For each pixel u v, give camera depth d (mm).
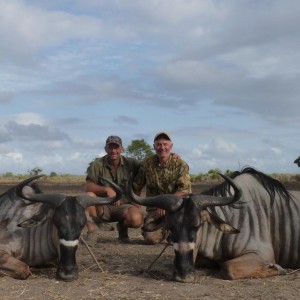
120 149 4207
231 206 3020
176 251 2822
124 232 4426
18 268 2934
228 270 2879
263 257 2963
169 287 2711
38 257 3137
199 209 2871
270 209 3125
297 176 13648
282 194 3184
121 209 4352
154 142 3734
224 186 3188
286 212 3135
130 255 3748
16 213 3213
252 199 3133
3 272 2943
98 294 2598
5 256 2980
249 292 2602
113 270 3209
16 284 2797
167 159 3762
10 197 3289
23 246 3125
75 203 2961
